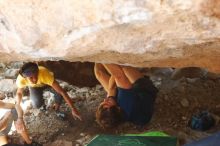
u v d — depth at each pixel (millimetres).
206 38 1810
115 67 4172
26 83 4230
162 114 4480
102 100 4887
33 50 1973
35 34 1853
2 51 2080
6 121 4094
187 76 4992
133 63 2566
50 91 4715
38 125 4574
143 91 4250
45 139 4348
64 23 1774
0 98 5078
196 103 4555
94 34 1839
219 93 4652
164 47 1997
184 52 2215
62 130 4465
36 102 4754
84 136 4320
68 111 4754
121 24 1726
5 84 5262
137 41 1890
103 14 1668
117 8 1621
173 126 4250
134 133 4242
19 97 4203
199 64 2572
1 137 4160
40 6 1737
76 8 1696
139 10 1603
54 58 2348
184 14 1619
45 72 4273
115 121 4293
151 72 5137
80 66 4895
